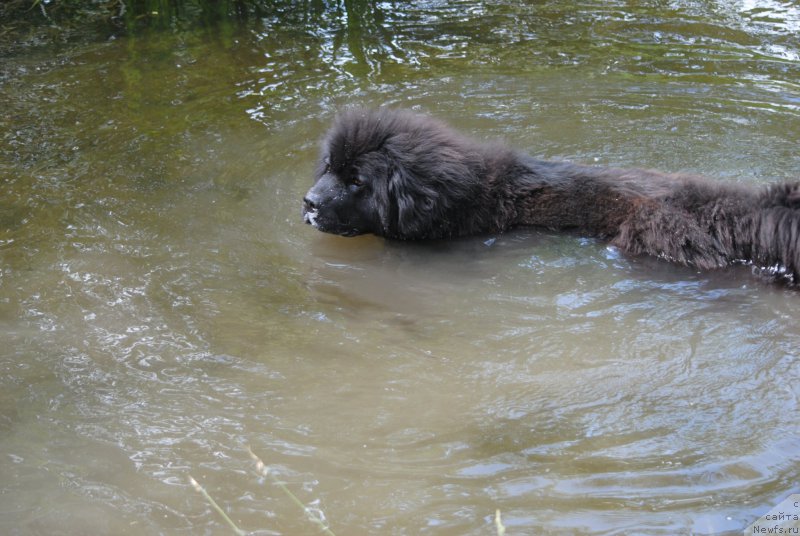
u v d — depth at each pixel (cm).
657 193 573
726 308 495
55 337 467
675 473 356
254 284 532
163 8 1055
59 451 377
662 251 555
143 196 641
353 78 861
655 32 966
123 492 352
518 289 529
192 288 523
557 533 325
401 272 558
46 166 687
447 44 945
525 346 460
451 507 342
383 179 596
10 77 868
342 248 593
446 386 425
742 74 843
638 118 754
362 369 441
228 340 468
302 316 496
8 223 598
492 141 653
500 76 858
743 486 346
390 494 350
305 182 666
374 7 1060
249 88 841
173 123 768
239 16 1038
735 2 1055
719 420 390
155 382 428
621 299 510
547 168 609
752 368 431
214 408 407
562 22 1004
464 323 488
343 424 396
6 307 496
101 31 998
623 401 408
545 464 365
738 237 541
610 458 368
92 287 520
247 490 353
